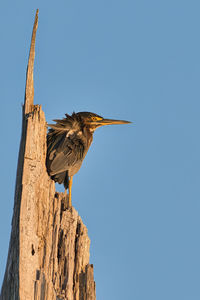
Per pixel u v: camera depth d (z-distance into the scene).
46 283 13.65
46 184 14.98
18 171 14.23
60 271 14.91
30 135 14.53
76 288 15.42
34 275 13.52
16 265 13.10
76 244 15.84
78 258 15.70
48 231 14.68
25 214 13.80
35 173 14.46
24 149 14.34
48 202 14.96
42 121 15.13
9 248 13.43
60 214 15.60
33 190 14.28
